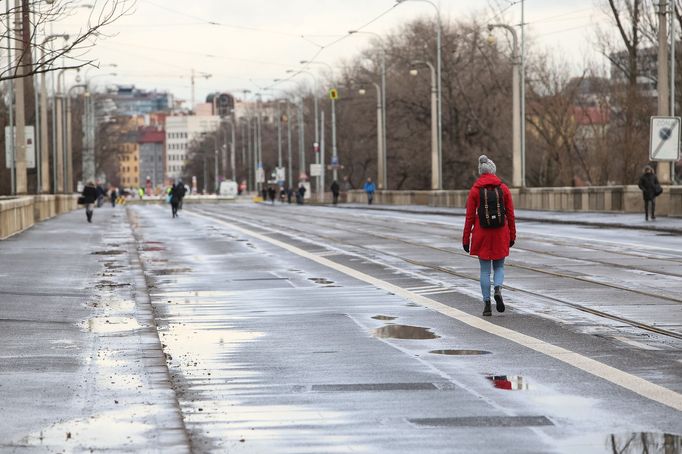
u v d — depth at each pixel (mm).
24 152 112562
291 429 20672
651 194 101062
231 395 24016
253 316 38375
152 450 18641
